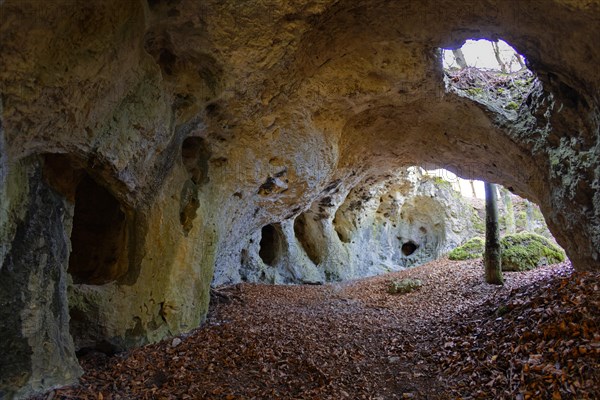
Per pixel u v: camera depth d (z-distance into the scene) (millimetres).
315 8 5180
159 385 4742
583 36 5215
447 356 5387
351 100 7961
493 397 4090
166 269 6387
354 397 4594
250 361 5492
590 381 3668
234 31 5219
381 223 18172
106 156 4906
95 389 4500
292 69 6469
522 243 12320
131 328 5863
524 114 8180
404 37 6375
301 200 10602
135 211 6066
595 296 4902
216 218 7711
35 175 4355
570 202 7273
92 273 6594
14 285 4094
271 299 10016
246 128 7375
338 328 7332
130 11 4195
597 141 6441
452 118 9094
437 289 10672
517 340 4918
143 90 5043
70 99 3979
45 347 4359
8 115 3555
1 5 2955
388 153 11328
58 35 3535
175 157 6336
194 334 6543
